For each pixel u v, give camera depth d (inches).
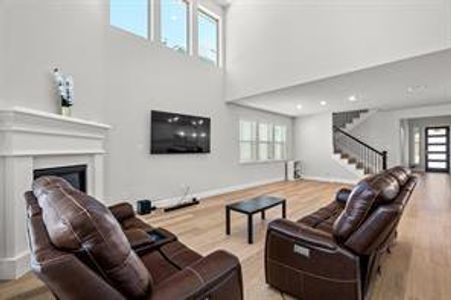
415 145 465.7
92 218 34.4
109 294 34.2
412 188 83.9
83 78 126.8
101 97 141.6
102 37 143.9
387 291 79.4
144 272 40.1
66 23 116.0
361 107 295.0
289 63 190.1
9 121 85.8
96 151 131.2
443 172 431.8
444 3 121.4
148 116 184.5
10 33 90.7
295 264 73.7
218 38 242.1
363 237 62.9
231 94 239.1
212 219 158.7
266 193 243.3
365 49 149.5
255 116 291.3
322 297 69.3
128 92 172.2
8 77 90.2
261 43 210.5
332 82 181.5
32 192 61.1
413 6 131.3
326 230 88.1
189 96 213.6
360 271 65.3
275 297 77.7
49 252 32.7
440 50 123.2
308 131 343.0
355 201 64.0
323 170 330.0
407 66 147.0
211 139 235.0
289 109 298.4
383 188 62.7
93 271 33.6
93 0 135.1
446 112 279.7
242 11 226.2
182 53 208.5
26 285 83.8
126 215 95.7
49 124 100.4
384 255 97.4
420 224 143.7
